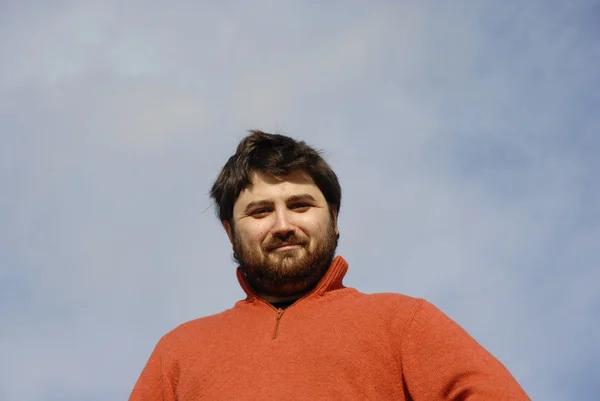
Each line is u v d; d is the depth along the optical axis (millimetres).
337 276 4262
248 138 4559
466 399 3383
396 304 3914
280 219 4230
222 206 4535
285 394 3582
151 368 4113
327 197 4504
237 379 3729
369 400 3607
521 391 3373
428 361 3639
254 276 4297
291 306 4133
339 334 3824
